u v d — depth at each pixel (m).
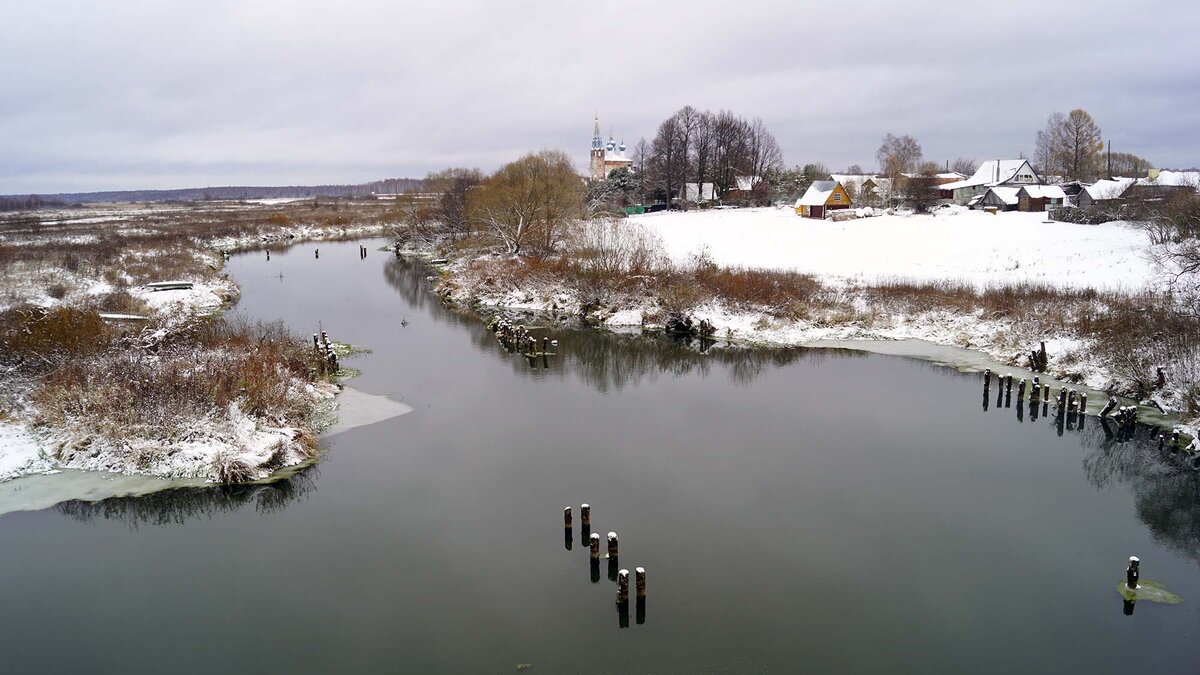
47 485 24.47
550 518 22.62
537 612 17.92
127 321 41.03
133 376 28.69
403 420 31.17
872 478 25.36
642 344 45.75
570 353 43.47
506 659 16.19
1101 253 58.19
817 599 18.31
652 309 50.97
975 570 19.67
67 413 27.62
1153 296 40.34
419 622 17.55
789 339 45.19
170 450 25.80
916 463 26.66
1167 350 32.44
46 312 35.97
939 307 47.19
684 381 37.59
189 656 16.41
